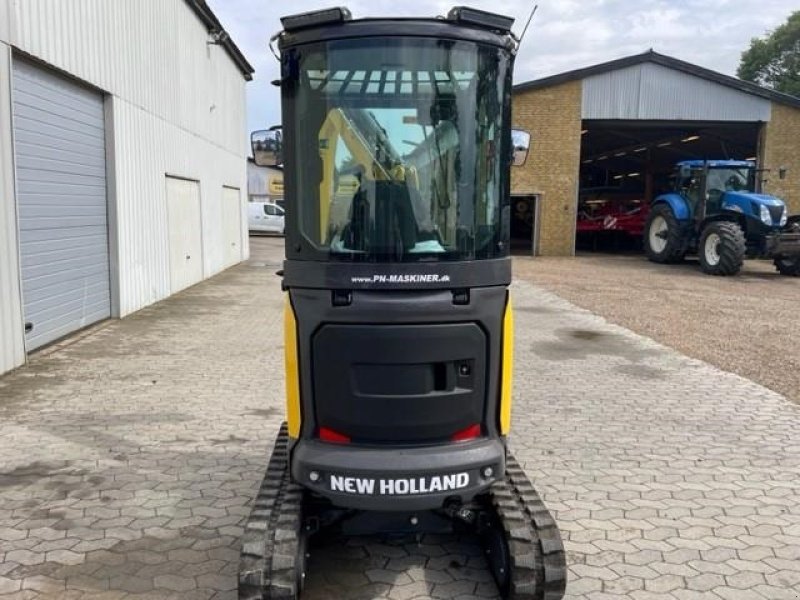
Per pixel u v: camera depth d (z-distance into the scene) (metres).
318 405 3.13
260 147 3.37
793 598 3.37
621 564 3.65
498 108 3.20
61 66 8.68
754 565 3.66
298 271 3.10
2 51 7.26
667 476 4.82
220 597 3.32
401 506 3.02
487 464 3.12
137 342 9.10
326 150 3.11
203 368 7.75
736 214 17.34
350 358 3.04
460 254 3.11
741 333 9.98
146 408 6.25
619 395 6.81
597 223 26.77
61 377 7.30
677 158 30.73
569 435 5.62
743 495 4.52
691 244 19.28
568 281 16.06
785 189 22.59
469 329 3.08
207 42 16.45
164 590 3.37
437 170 3.11
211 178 17.11
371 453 3.05
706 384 7.23
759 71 50.53
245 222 22.03
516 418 6.05
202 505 4.27
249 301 12.96
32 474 4.73
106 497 4.38
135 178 11.53
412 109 3.10
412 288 3.02
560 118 22.31
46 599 3.28
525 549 3.07
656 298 13.40
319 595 3.37
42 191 8.48
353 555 3.74
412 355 3.02
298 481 3.14
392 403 3.05
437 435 3.11
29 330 8.14
